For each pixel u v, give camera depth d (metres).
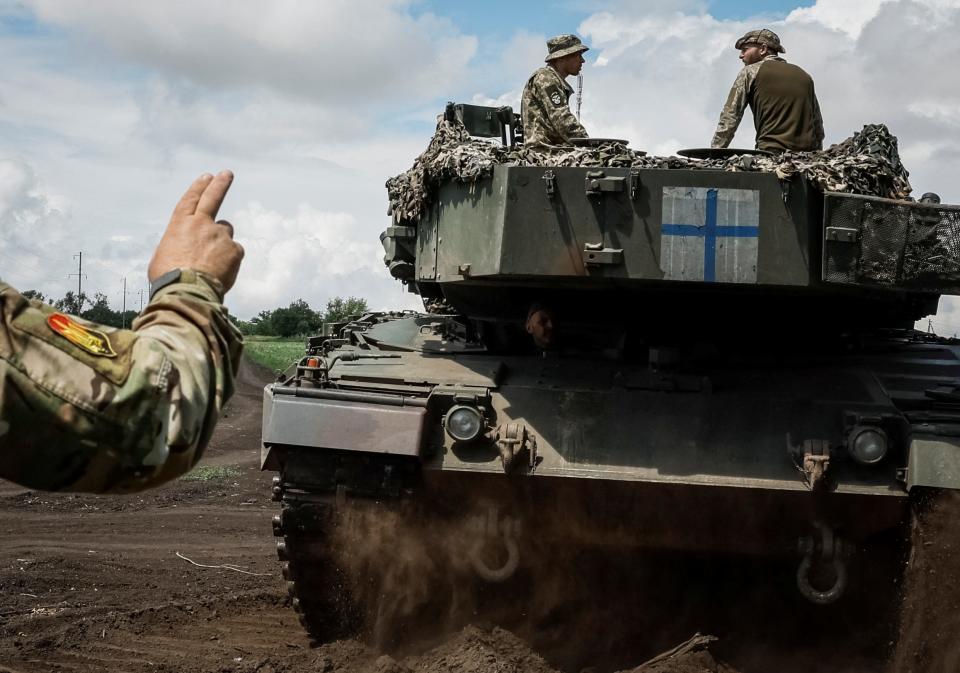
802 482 7.48
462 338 9.97
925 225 7.50
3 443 1.82
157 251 2.21
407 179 9.29
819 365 8.87
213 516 14.77
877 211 7.51
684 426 7.90
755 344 9.07
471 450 7.81
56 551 12.15
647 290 8.21
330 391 7.90
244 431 25.09
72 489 1.92
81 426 1.84
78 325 1.92
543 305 8.65
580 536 8.12
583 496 7.77
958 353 9.58
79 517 14.35
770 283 7.58
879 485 7.38
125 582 10.82
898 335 10.39
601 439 7.86
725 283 7.63
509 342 9.39
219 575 11.36
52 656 8.14
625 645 8.33
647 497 7.70
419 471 7.80
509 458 7.54
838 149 8.44
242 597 10.27
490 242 7.95
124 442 1.88
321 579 8.35
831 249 7.55
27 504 15.12
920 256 7.53
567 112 9.70
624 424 7.95
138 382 1.90
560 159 8.02
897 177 8.24
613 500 7.77
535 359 9.05
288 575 8.39
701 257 7.59
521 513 8.00
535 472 7.64
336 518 7.85
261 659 8.02
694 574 9.31
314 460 7.74
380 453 7.54
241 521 14.49
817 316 8.73
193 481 17.48
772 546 7.86
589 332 8.94
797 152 8.64
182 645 8.62
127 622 9.19
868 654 8.30
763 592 9.28
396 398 7.86
